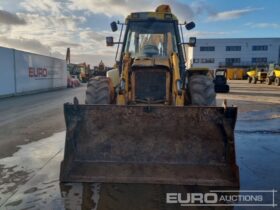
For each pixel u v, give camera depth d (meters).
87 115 3.74
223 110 3.57
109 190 3.27
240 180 3.62
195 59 63.31
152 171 3.55
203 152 3.64
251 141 5.59
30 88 18.36
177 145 3.68
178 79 4.56
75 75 34.62
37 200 3.11
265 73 30.84
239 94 16.73
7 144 5.46
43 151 4.99
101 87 4.95
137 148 3.72
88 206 2.96
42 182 3.59
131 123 3.73
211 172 3.50
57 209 2.91
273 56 61.72
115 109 3.71
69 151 3.62
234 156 3.46
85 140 3.77
